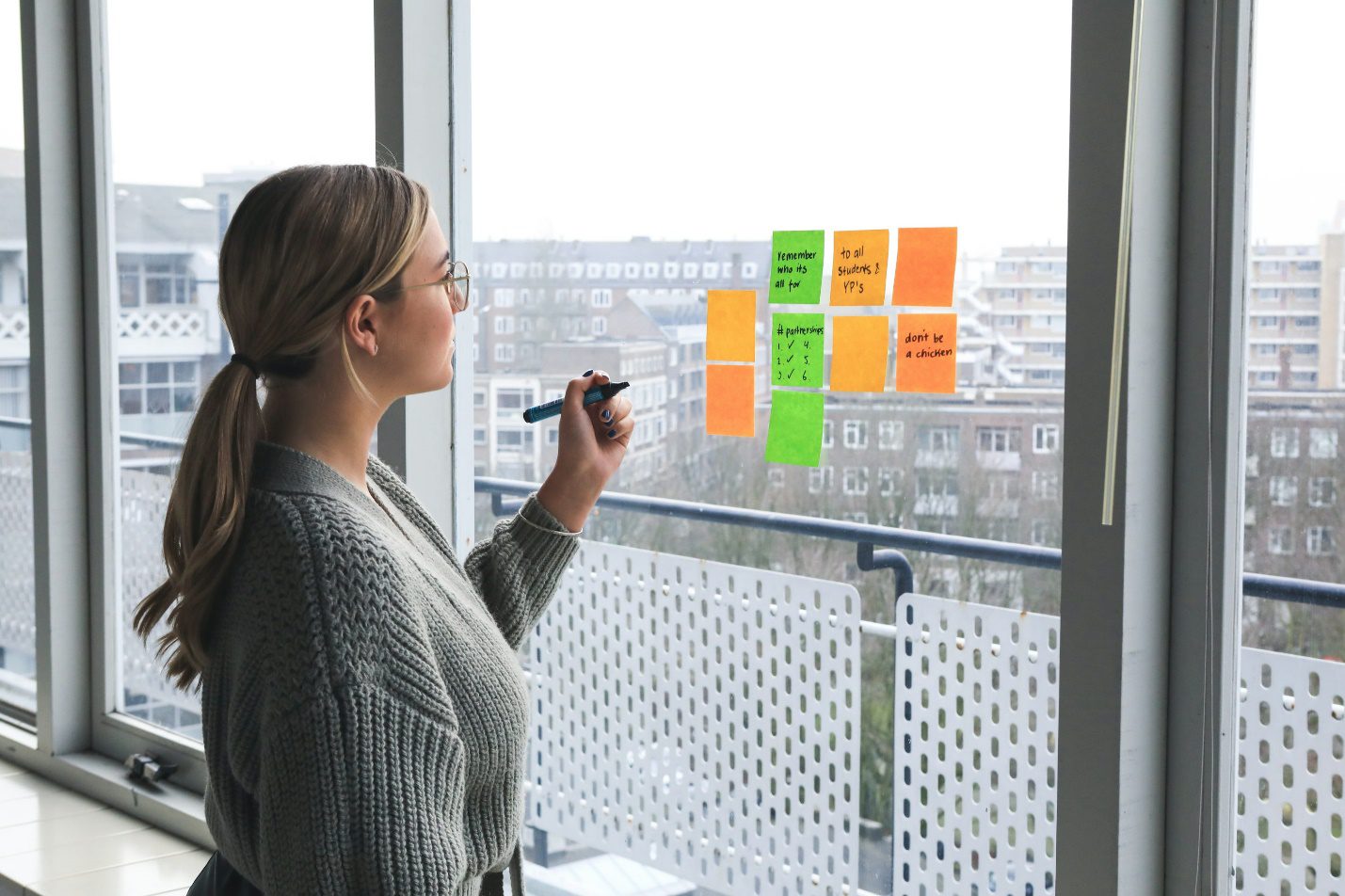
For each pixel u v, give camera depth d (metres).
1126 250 1.12
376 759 0.90
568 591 2.04
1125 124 1.13
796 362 1.64
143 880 1.95
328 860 0.89
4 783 2.40
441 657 1.01
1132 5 1.12
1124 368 1.14
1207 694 1.18
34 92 2.31
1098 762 1.19
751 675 1.80
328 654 0.91
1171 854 1.21
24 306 2.57
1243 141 1.17
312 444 1.05
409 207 1.04
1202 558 1.17
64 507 2.40
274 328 1.00
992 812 1.56
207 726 1.00
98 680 2.43
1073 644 1.20
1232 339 1.18
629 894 1.99
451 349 1.11
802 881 1.76
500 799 1.08
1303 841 1.29
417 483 1.82
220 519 0.96
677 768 1.91
